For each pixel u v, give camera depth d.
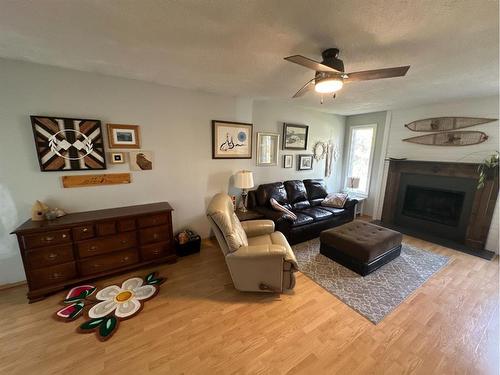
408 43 1.64
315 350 1.62
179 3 1.22
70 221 2.17
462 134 3.39
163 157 2.91
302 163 4.50
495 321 1.90
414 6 1.21
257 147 3.82
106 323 1.83
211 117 3.20
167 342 1.67
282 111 4.03
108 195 2.62
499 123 3.07
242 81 2.61
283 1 1.19
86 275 2.29
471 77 2.35
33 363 1.50
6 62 2.01
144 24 1.44
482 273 2.62
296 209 3.93
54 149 2.26
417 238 3.68
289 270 2.17
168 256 2.74
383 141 4.38
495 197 3.12
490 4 1.18
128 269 2.52
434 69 2.14
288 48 1.75
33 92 2.13
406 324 1.86
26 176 2.21
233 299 2.15
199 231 3.39
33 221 2.16
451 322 1.89
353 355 1.59
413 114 3.91
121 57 1.96
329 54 1.74
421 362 1.54
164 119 2.84
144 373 1.45
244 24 1.42
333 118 4.86
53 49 1.81
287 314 1.97
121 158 2.62
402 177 4.15
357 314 1.98
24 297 2.13
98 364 1.50
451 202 3.59
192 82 2.67
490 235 3.20
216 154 3.31
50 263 2.10
